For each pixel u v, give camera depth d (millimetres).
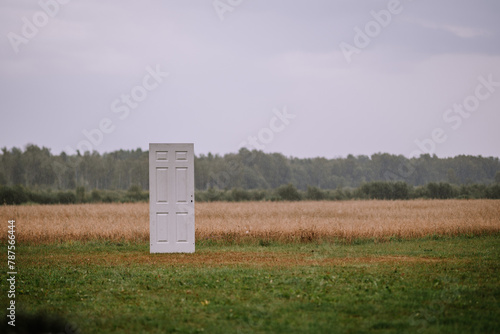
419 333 10781
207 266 19844
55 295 14703
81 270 19172
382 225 32250
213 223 33250
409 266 19344
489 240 28625
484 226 31625
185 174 23562
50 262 21719
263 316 12055
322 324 11406
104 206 59438
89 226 32719
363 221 35562
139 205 61844
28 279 17281
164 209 23562
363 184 77688
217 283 16016
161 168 23500
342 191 79188
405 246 26641
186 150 23609
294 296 13969
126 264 20688
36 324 10180
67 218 41688
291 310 12625
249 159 106625
